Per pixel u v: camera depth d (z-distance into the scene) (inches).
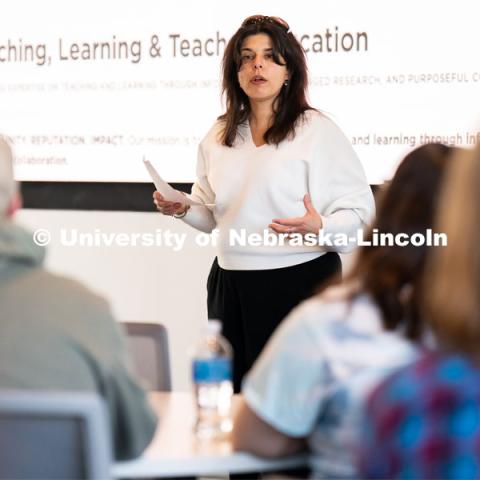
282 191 360.8
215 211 374.0
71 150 496.4
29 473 167.3
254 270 365.1
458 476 124.9
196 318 498.6
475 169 137.5
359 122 457.7
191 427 220.4
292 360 178.7
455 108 447.8
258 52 355.6
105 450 164.7
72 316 187.3
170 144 483.8
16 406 163.2
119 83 487.8
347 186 365.1
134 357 276.8
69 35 492.4
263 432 190.7
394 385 130.9
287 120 360.8
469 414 127.3
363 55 455.2
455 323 135.6
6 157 205.0
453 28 445.4
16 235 193.3
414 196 177.5
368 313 172.6
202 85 478.0
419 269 171.6
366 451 128.6
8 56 499.8
